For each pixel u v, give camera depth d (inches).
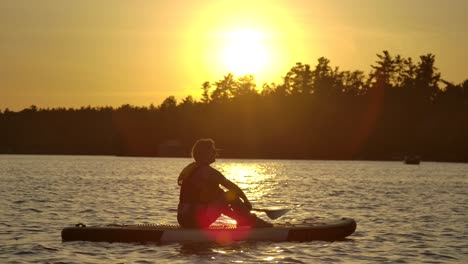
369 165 5211.6
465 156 6589.6
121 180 2410.2
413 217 1094.4
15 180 2311.8
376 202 1441.9
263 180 2623.0
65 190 1743.4
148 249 707.4
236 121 7785.4
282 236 751.7
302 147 7352.4
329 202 1441.9
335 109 7396.7
